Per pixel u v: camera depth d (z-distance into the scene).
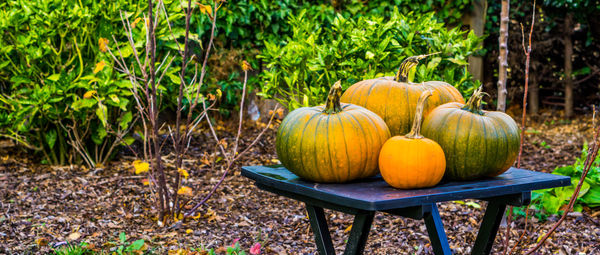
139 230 3.66
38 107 4.70
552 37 8.79
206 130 6.58
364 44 4.33
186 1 4.82
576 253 3.31
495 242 3.53
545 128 7.99
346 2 7.23
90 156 5.35
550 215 3.96
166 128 6.63
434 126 2.20
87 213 3.96
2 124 4.95
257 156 5.67
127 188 4.55
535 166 5.70
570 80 8.71
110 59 4.69
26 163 5.30
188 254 3.22
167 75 4.84
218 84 6.70
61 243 3.36
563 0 8.02
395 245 3.48
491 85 8.69
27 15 4.66
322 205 2.19
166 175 4.98
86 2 4.79
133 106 5.27
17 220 3.78
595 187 4.04
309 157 2.11
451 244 3.50
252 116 7.08
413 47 4.45
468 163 2.14
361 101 2.40
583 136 7.25
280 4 6.82
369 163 2.13
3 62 4.73
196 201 4.31
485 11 7.70
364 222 2.06
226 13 6.54
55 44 4.93
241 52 6.76
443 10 7.49
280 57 4.62
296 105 4.41
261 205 4.28
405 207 2.01
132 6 4.70
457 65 4.47
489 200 2.48
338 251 3.37
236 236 3.60
